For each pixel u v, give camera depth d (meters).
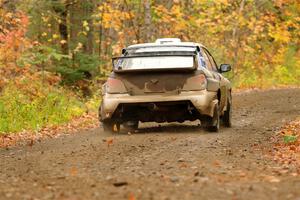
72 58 54.09
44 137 32.16
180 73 30.41
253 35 81.19
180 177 17.20
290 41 99.19
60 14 58.38
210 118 30.92
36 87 44.31
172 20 67.81
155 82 30.50
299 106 47.09
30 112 38.56
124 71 30.36
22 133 34.00
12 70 46.47
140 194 14.55
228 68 34.56
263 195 14.13
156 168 19.50
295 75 94.19
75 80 53.91
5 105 38.59
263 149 24.64
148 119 31.30
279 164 20.42
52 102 41.91
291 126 33.34
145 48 32.19
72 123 38.81
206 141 27.12
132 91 30.67
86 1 58.16
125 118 31.34
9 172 19.66
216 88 31.41
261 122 36.62
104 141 27.91
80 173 18.77
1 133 33.47
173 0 70.75
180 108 30.67
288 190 14.79
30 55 50.06
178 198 13.96
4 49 46.41
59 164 21.06
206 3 74.75
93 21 60.78
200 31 75.19
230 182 16.23
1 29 49.50
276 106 47.66
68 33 60.31
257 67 84.88
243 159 21.62
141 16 67.75
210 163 20.50
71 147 26.31
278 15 90.81
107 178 17.30
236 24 77.94
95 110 45.78
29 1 55.44
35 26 59.31
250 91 69.81
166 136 29.34
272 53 91.06
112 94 30.89
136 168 19.58
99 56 55.91
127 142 27.19
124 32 63.44
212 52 74.12
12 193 15.30
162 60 30.92
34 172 19.34
